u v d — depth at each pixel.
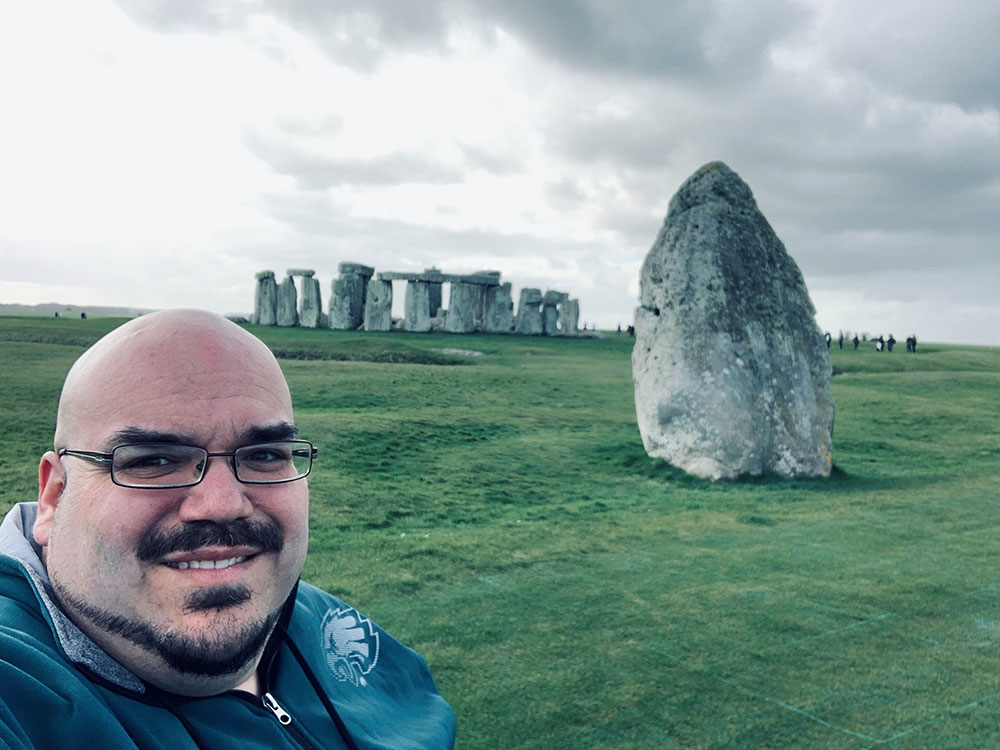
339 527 9.50
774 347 14.42
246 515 1.67
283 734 1.87
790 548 9.27
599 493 12.49
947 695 5.43
